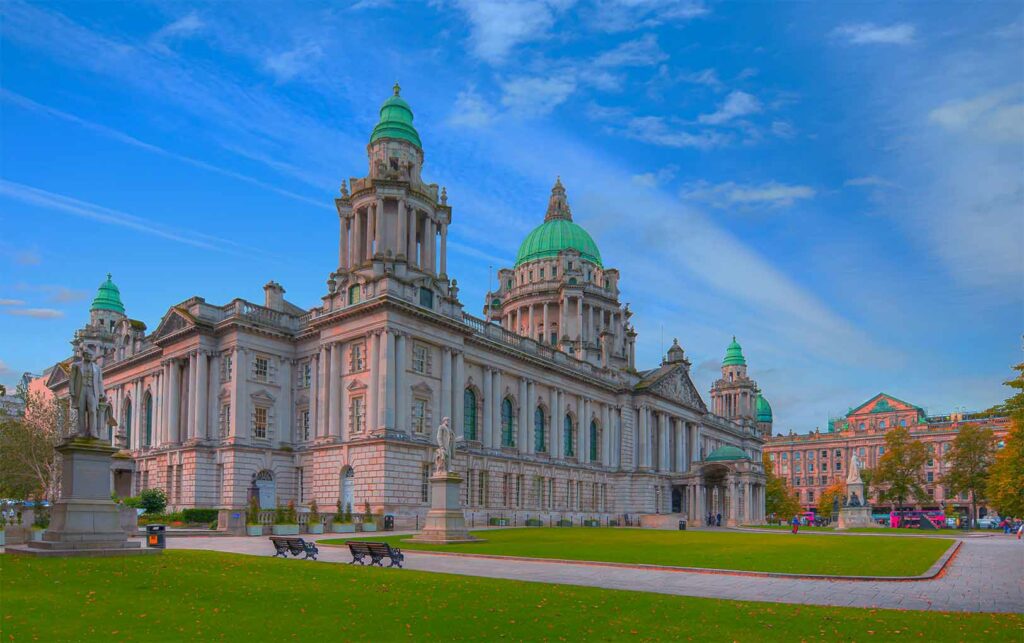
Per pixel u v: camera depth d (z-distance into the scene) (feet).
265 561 109.70
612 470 363.97
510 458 294.05
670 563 119.55
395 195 266.16
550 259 451.94
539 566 114.93
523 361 309.63
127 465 290.56
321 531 196.54
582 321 419.95
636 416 384.68
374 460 227.81
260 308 265.54
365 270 253.03
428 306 255.91
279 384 264.72
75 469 107.04
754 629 62.64
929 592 90.38
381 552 107.96
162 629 59.11
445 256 285.84
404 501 230.48
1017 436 182.50
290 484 258.98
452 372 263.29
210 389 259.60
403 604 72.43
